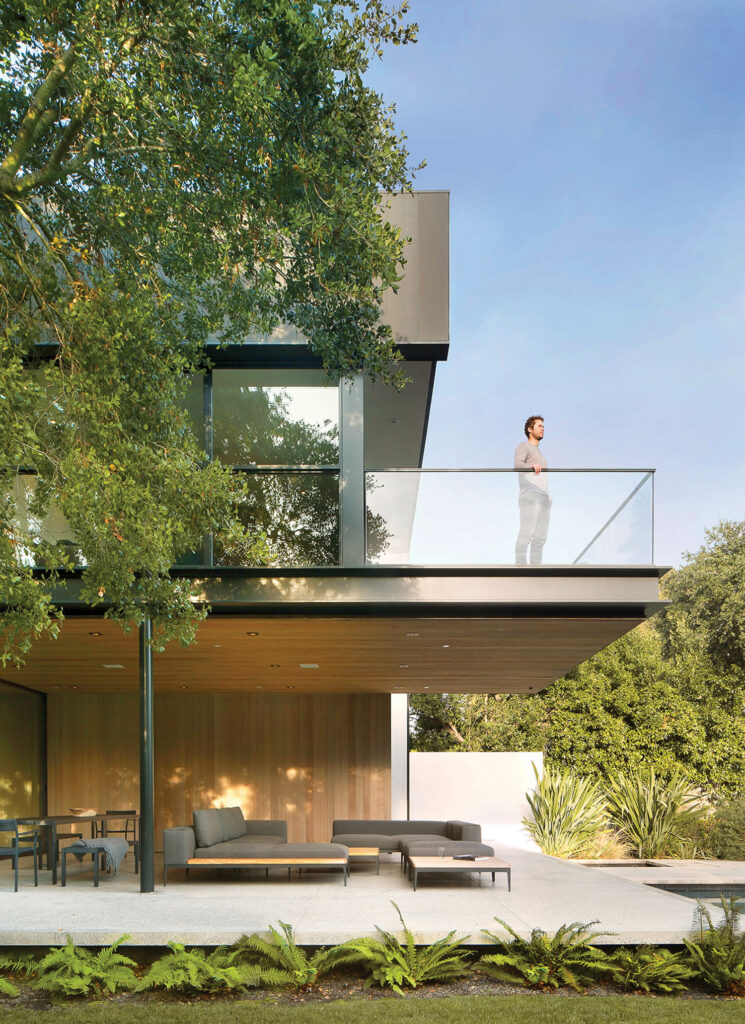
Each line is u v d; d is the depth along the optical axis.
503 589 8.65
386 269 5.91
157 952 6.52
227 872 10.99
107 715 15.74
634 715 21.77
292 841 15.41
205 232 5.77
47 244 5.90
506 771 18.38
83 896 8.44
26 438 5.27
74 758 15.61
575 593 8.65
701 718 21.72
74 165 5.67
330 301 6.44
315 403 9.27
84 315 5.65
